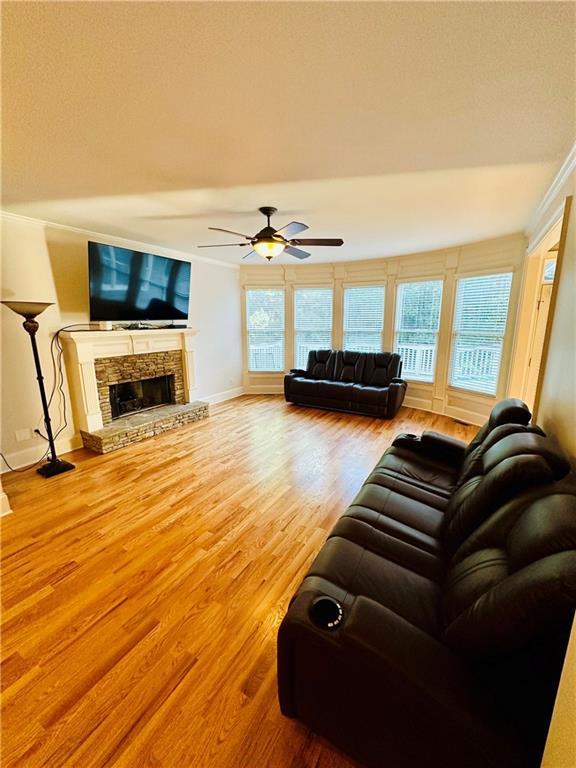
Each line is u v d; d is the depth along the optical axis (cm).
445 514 176
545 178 232
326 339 613
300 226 276
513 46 117
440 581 140
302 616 109
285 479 312
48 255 342
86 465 339
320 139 181
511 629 82
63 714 129
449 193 260
